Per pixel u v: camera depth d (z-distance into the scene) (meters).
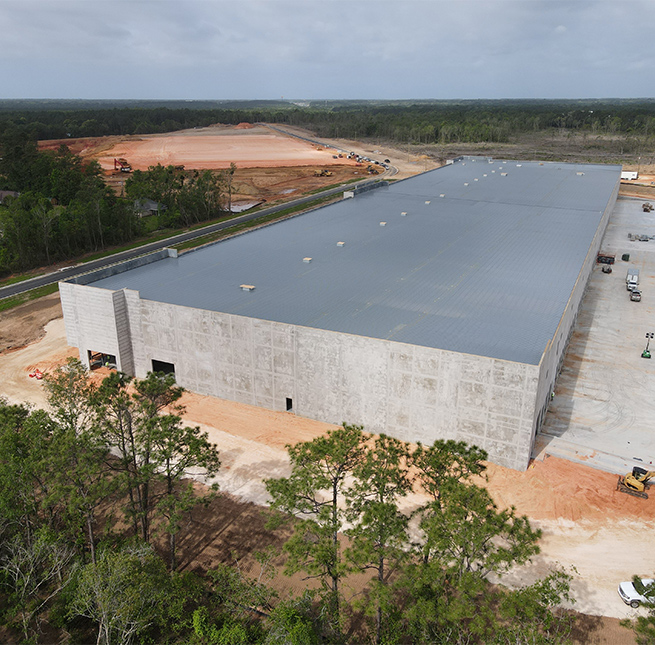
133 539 37.31
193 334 60.97
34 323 83.19
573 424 56.78
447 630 29.50
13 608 35.81
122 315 64.19
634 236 125.44
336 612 31.70
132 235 132.88
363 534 29.59
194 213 148.50
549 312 59.12
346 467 34.56
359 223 95.75
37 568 37.78
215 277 70.31
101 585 31.44
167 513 38.09
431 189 126.62
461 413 50.47
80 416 51.19
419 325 55.75
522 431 48.31
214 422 57.56
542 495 46.59
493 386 48.22
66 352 73.69
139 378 66.69
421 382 51.06
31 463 34.38
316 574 33.09
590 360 70.31
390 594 27.98
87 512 35.72
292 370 56.91
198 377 62.81
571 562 39.97
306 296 63.47
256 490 48.03
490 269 72.12
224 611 34.59
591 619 35.47
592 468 50.09
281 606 31.42
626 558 40.44
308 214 103.06
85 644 34.53
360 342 52.34
